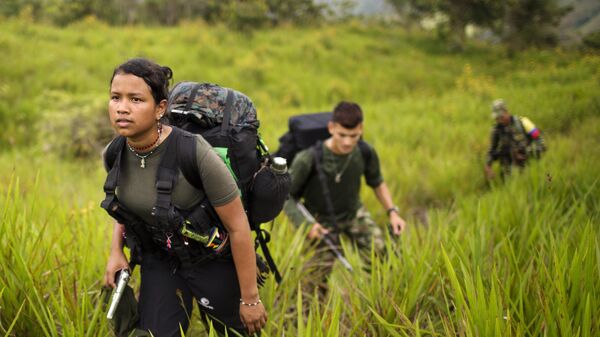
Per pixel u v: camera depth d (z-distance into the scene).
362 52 22.97
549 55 17.30
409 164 6.94
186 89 1.97
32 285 2.12
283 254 3.15
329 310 2.59
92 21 21.91
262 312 1.96
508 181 4.68
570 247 2.68
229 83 16.39
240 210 1.79
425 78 19.19
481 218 3.32
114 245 2.07
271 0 27.77
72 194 5.15
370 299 2.49
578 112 8.23
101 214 3.54
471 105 11.02
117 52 17.39
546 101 9.26
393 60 22.17
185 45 19.91
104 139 9.70
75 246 2.71
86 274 2.58
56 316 2.26
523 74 14.95
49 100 11.46
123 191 1.78
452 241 2.68
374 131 8.97
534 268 2.59
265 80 17.31
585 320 1.86
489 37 27.92
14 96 12.30
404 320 2.12
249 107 1.98
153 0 26.41
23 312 2.11
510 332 1.86
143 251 2.01
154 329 1.92
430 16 30.41
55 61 15.20
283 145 3.56
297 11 29.12
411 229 3.46
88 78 14.45
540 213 3.32
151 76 1.59
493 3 22.53
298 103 15.85
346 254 3.13
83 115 9.76
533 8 18.22
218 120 1.90
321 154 3.37
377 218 5.02
